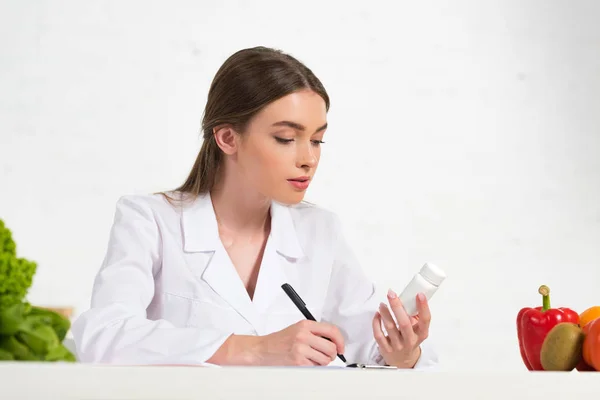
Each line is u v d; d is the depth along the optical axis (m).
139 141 2.83
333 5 2.98
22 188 2.76
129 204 1.61
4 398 0.76
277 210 1.69
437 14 3.03
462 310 2.95
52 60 2.81
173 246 1.59
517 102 3.06
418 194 2.96
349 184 2.92
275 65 1.46
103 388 0.78
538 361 1.25
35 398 0.76
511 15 3.08
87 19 2.83
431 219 2.96
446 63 3.02
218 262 1.59
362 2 2.99
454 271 2.96
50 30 2.81
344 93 2.96
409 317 1.33
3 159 2.76
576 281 3.03
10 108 2.77
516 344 2.96
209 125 1.55
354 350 1.64
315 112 1.44
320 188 2.91
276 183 1.46
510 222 3.01
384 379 0.85
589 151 3.08
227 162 1.61
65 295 2.73
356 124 2.95
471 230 2.98
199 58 2.88
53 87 2.80
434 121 3.00
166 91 2.86
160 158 2.83
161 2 2.87
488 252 2.98
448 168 2.99
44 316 0.87
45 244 2.74
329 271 1.69
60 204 2.77
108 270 1.49
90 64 2.82
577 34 3.11
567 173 3.06
